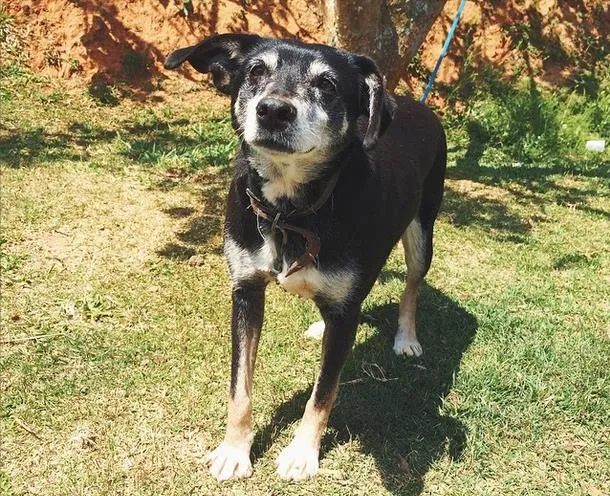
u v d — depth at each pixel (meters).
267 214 1.11
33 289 1.55
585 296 1.68
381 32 1.75
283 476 1.16
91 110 2.69
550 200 2.26
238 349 1.16
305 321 1.51
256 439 1.22
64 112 2.62
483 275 1.75
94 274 1.62
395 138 1.31
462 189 2.31
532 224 2.05
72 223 1.82
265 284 1.17
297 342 1.45
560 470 1.20
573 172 2.58
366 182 1.13
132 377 1.32
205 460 1.18
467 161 2.66
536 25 3.33
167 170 2.21
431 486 1.16
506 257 1.84
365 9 1.68
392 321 1.55
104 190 2.01
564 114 3.05
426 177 1.41
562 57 3.29
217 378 1.34
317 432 1.17
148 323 1.48
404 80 3.13
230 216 1.16
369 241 1.14
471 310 1.58
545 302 1.63
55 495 1.10
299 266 1.11
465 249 1.87
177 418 1.25
